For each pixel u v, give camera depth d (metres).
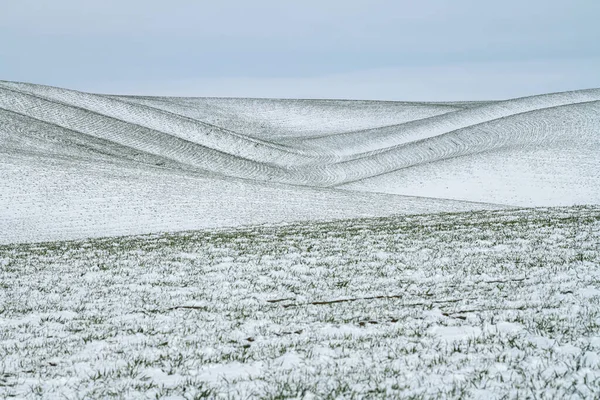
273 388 8.73
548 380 8.33
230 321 14.28
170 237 32.34
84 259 25.92
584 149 82.69
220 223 43.88
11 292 19.52
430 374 9.06
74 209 46.44
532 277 17.81
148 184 56.16
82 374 10.09
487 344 10.67
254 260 24.03
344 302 16.17
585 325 11.58
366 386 8.64
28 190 50.38
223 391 8.78
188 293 18.42
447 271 19.88
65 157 67.75
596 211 34.91
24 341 13.04
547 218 32.00
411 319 13.45
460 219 34.59
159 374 9.95
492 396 7.88
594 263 19.33
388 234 29.34
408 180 76.62
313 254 24.72
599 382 8.14
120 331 13.66
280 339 12.17
